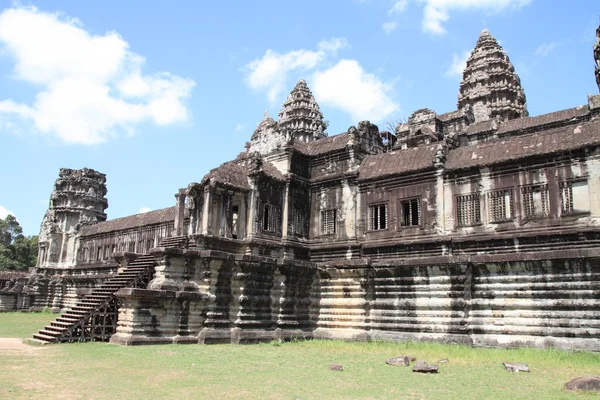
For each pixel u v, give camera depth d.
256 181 29.97
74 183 61.47
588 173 23.12
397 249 28.56
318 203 32.94
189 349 21.25
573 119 41.50
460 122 53.91
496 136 46.16
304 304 29.31
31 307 56.22
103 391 12.32
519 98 64.81
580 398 12.62
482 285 24.14
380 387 13.80
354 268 27.98
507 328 23.05
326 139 34.56
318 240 32.38
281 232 31.28
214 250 26.28
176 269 24.67
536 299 22.59
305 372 16.09
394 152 31.27
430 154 28.84
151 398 11.70
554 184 24.06
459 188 27.03
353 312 27.97
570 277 21.88
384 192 30.00
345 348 23.19
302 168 33.41
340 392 12.98
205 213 27.80
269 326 26.98
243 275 25.77
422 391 13.34
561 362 18.50
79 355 18.56
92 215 61.59
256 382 14.10
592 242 22.41
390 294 26.88
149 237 48.94
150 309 23.14
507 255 23.17
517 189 25.11
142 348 20.89
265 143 33.81
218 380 14.25
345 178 31.73
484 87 65.06
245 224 29.78
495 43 67.38
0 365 15.98
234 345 23.97
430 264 25.20
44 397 11.52
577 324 21.45
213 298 24.78
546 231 23.75
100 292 26.27
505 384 14.48
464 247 26.22
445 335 24.42
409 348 22.91
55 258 59.38
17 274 65.12
